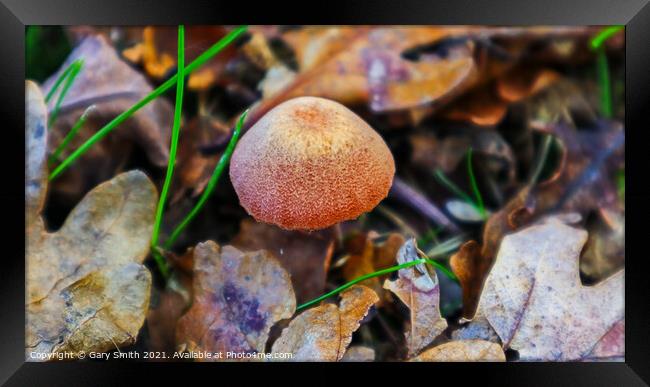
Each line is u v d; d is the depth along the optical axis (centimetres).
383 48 28
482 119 28
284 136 25
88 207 26
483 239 27
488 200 28
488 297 26
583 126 28
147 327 26
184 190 27
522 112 28
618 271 26
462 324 26
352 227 27
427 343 25
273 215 25
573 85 28
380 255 27
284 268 26
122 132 28
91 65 28
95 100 28
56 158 27
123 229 26
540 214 27
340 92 28
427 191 28
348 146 25
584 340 25
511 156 28
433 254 27
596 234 27
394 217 28
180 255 27
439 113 28
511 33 28
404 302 25
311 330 25
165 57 28
